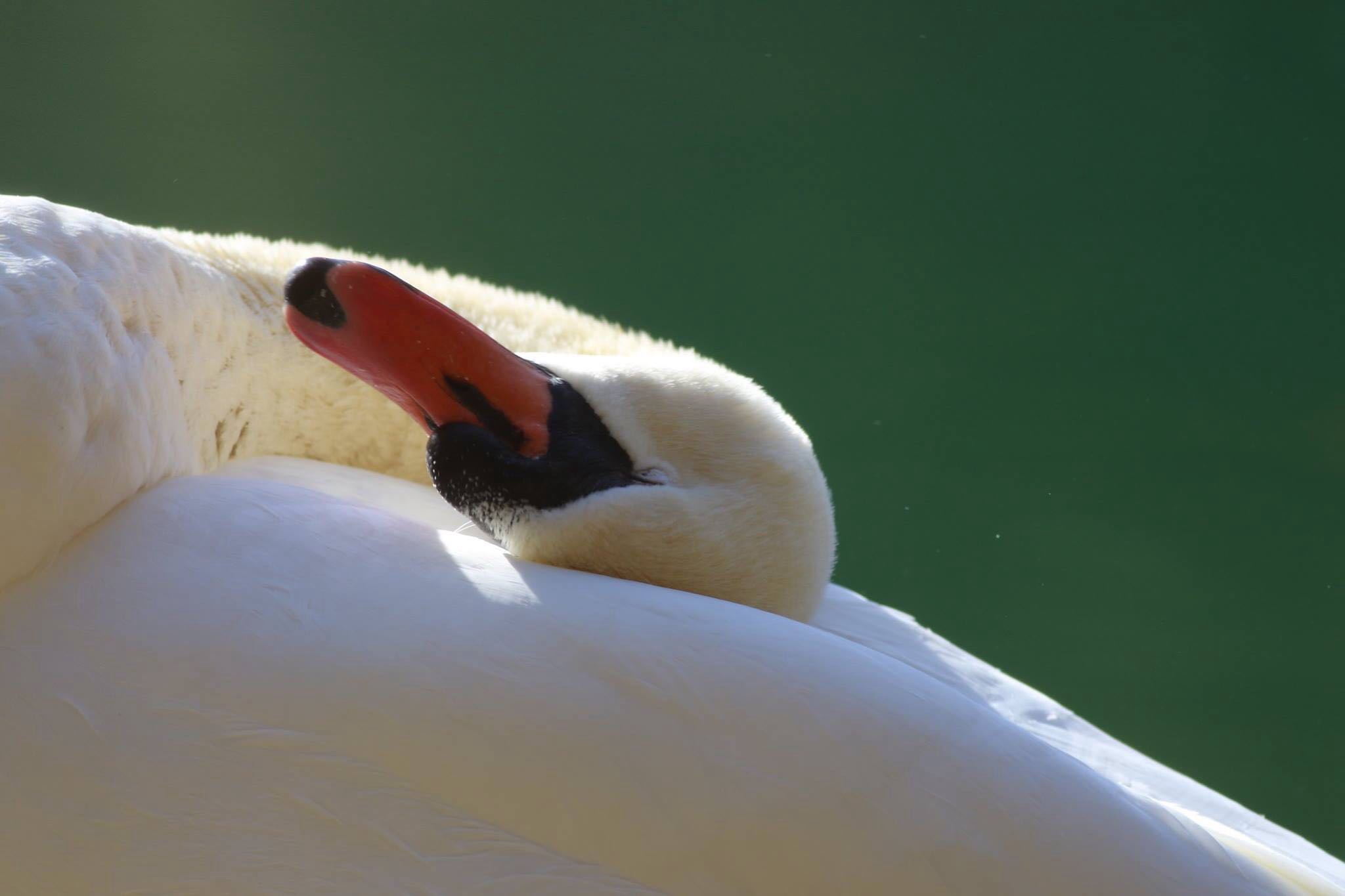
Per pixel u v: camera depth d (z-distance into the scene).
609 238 11.88
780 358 10.91
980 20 13.60
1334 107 12.89
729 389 4.15
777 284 11.52
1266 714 8.30
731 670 3.13
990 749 3.17
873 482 9.93
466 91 12.80
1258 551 9.41
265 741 2.96
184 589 3.15
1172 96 13.02
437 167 12.30
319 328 3.99
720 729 3.04
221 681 3.01
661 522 3.83
